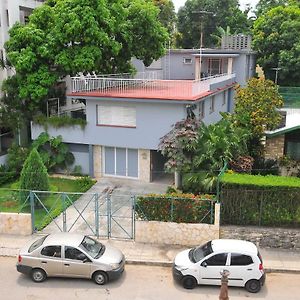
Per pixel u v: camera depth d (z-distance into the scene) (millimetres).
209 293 14484
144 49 28312
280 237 17141
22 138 28359
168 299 14102
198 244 17438
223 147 20547
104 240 17859
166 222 17500
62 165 26188
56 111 29031
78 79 25078
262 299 14133
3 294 14328
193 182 20047
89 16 24859
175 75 38000
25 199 19812
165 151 21844
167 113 23312
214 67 37312
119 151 25234
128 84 26516
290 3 51094
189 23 54875
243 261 14438
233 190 17266
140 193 22969
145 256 16719
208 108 28266
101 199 22188
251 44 40906
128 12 27188
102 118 24734
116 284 15016
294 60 39188
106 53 26781
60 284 14984
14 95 27234
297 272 15789
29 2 29828
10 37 26531
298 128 22984
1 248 17406
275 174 22656
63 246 15008
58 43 25578
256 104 23969
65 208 19375
